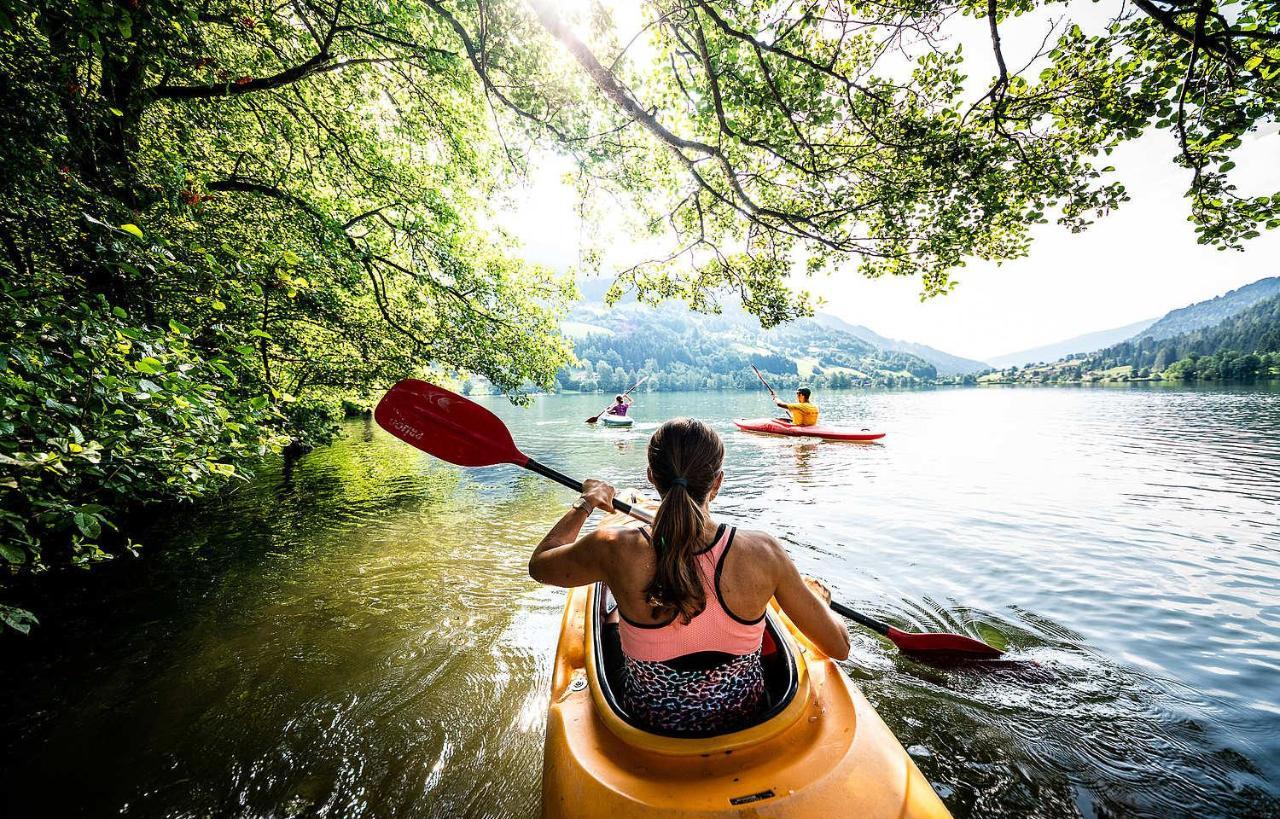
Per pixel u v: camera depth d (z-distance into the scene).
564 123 7.44
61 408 2.29
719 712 1.50
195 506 7.30
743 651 1.49
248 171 6.84
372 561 5.18
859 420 21.84
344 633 3.76
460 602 4.25
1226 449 10.89
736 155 6.80
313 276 6.03
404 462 11.33
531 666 3.32
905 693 2.91
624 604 1.46
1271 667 3.11
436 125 8.05
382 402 2.99
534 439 16.00
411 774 2.43
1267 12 3.30
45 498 2.31
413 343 8.57
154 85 5.15
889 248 5.80
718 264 7.84
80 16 3.10
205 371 3.30
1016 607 3.97
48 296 2.83
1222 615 3.77
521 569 4.95
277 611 4.12
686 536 1.35
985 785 2.26
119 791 2.35
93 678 3.23
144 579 4.74
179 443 3.01
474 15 6.57
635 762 1.49
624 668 1.99
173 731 2.74
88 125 3.53
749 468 9.96
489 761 2.51
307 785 2.37
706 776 1.43
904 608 3.98
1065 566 4.72
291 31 6.17
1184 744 2.49
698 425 1.50
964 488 7.94
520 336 8.68
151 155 4.71
